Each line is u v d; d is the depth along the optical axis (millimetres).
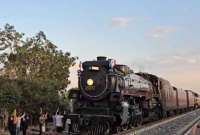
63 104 40188
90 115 27766
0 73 43656
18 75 45125
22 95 36281
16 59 44719
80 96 29828
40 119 30328
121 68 32156
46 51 48688
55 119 29156
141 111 35625
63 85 49156
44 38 48500
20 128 28297
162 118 47469
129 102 32031
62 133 28359
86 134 27750
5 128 32656
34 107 37375
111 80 29156
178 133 29953
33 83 38250
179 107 62375
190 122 42531
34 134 29828
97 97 29172
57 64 49594
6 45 43219
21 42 45188
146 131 31000
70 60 51125
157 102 44125
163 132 30641
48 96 38625
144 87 36906
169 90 51344
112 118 27641
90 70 29750
